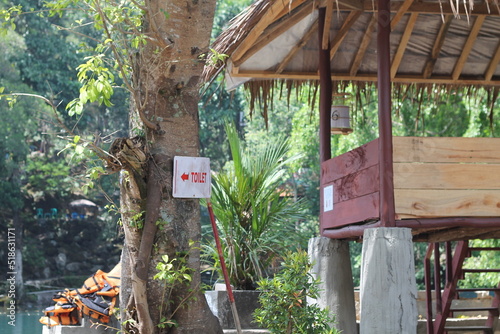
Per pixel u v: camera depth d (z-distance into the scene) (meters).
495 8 7.41
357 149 6.39
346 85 8.55
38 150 37.41
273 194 9.05
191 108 6.20
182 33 6.02
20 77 33.31
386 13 5.97
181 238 6.04
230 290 5.99
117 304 7.17
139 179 5.92
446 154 5.89
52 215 37.09
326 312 5.83
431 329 8.48
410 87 8.96
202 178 6.07
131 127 6.19
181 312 6.02
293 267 5.86
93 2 5.64
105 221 36.97
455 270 8.18
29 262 35.16
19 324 18.81
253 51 7.65
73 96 33.28
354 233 6.43
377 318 5.57
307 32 7.82
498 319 8.65
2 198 32.56
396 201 5.80
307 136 21.67
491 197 5.89
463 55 8.37
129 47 6.08
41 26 33.66
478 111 15.82
